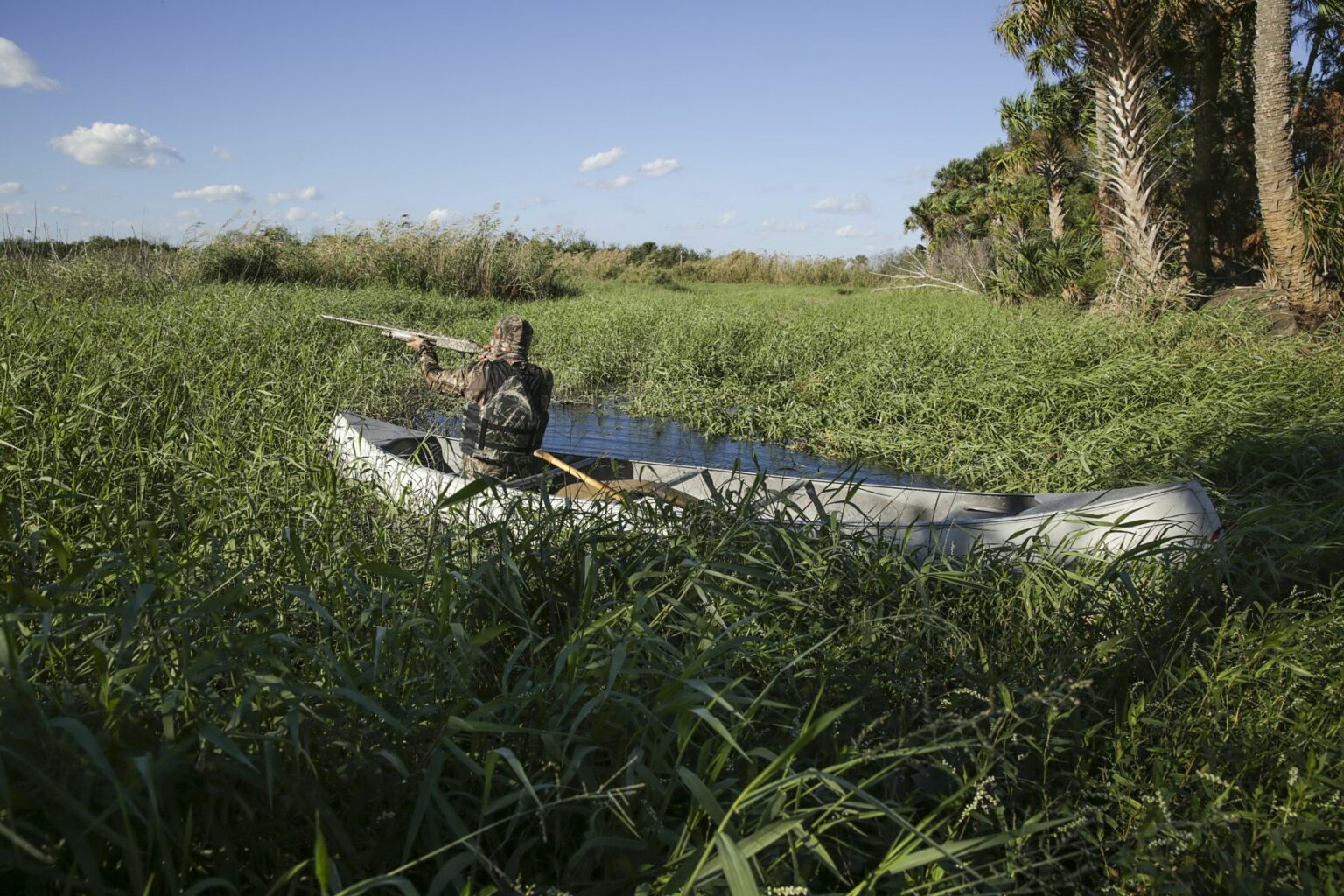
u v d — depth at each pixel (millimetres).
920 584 3352
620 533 3596
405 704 2402
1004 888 2043
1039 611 3488
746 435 9672
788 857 2037
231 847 1936
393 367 10680
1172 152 20109
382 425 6820
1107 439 7793
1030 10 15133
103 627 2488
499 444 5641
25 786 1760
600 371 12773
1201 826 2145
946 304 22109
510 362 5703
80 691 2064
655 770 2236
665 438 9516
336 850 2031
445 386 5836
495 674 2742
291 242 21609
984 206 29625
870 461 8641
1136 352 10844
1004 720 2465
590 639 2760
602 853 2072
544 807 1880
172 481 4777
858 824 2328
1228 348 11055
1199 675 3037
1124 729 2754
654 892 1897
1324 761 2494
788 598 3170
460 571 3102
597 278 37812
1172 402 8797
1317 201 12141
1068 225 22281
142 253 16375
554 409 10906
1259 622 3539
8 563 3061
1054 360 10727
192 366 7902
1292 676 2910
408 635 2729
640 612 2797
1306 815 2299
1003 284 19797
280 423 6414
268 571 3381
